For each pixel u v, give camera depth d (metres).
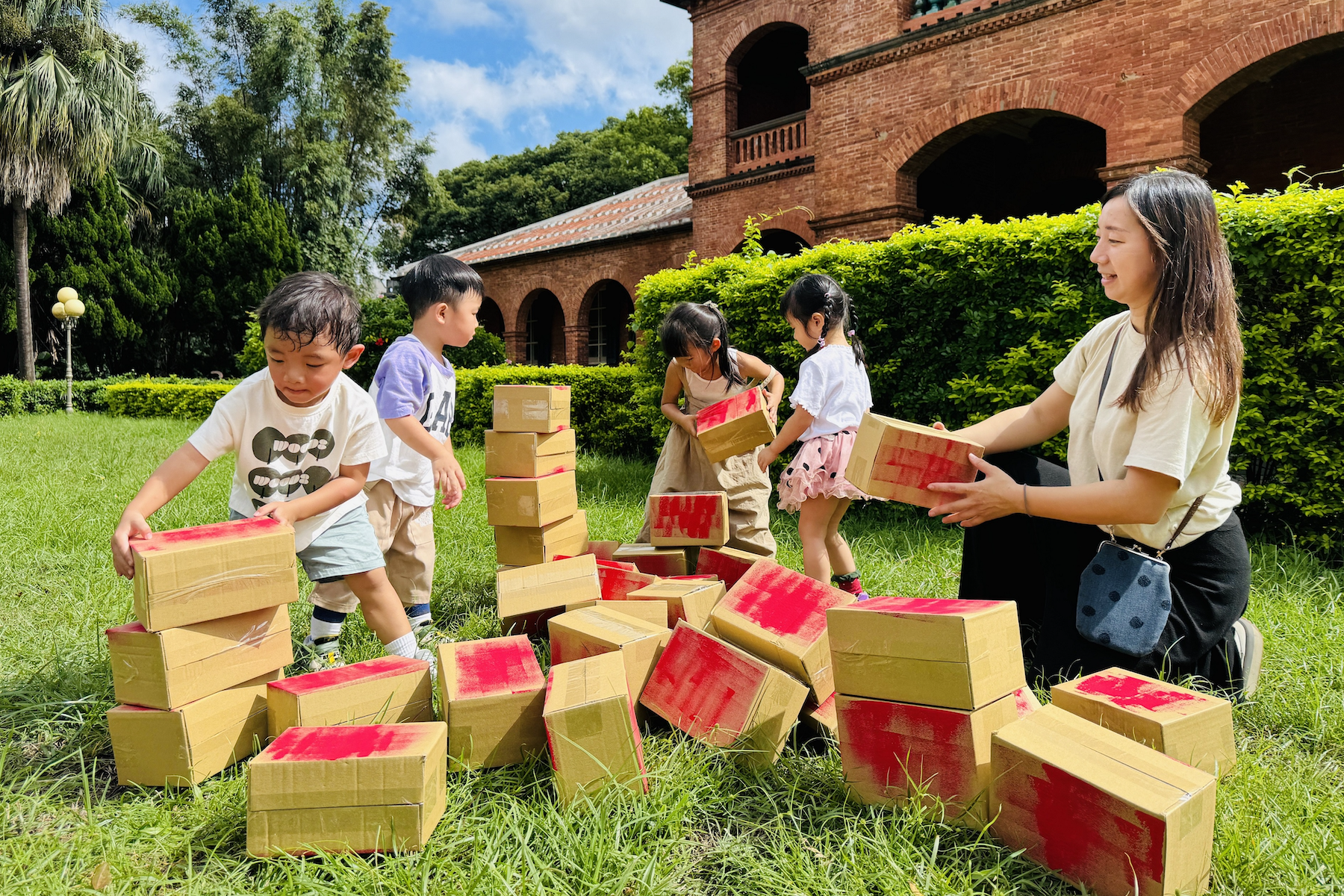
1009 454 2.47
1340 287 3.79
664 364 6.75
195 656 1.82
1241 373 1.91
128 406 17.20
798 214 12.53
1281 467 4.03
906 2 10.65
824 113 11.40
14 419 15.56
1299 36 7.31
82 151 20.41
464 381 10.29
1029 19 9.16
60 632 2.73
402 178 34.72
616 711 1.69
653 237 17.11
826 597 2.14
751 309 6.02
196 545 1.81
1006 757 1.54
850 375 3.09
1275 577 3.37
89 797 1.69
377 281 35.28
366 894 1.41
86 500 5.24
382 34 33.06
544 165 41.28
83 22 21.38
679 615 2.47
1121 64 8.50
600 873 1.45
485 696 1.83
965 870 1.49
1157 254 1.90
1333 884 1.43
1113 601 2.00
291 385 2.04
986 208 12.94
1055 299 4.65
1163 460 1.82
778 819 1.63
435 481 2.92
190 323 27.20
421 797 1.53
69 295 18.12
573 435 3.42
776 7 12.47
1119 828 1.38
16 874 1.48
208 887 1.47
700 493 3.14
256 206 27.14
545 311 24.50
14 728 2.05
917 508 5.02
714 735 1.90
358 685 1.89
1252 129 10.16
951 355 5.15
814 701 2.08
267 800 1.52
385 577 2.37
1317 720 2.03
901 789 1.68
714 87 13.70
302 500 2.15
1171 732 1.62
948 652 1.60
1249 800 1.66
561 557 3.21
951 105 9.91
